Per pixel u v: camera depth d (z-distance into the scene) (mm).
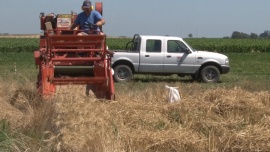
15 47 68250
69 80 15422
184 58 28875
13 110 14234
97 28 16844
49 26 17797
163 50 28844
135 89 21656
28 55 57812
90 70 16172
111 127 10664
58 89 15445
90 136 9977
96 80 15422
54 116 11875
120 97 15031
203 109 12555
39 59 16609
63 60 15727
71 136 10086
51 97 13812
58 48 15867
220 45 72812
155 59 28672
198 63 28922
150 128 11023
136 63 28562
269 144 9789
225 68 29000
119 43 73500
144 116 11766
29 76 25406
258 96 14117
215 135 10453
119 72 28422
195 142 9969
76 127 10602
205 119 11641
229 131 10555
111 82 15242
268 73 35688
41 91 14984
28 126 12039
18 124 12281
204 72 28922
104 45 15898
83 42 15898
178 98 14078
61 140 10141
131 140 9945
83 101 13078
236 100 13117
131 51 28906
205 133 10695
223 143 9945
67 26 17906
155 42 28906
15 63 42469
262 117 12062
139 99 14523
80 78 15430
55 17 18438
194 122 11328
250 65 44156
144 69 28672
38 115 12539
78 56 16391
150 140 10000
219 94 13953
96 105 12750
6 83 17609
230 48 72750
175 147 9891
